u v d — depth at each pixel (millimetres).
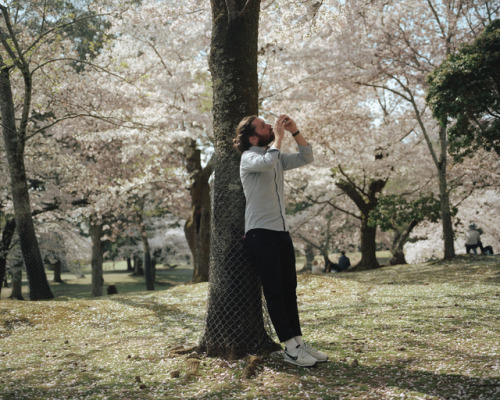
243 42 4328
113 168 19969
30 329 7336
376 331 5109
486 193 24656
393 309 6734
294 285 3822
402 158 20156
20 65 11781
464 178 20531
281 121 3635
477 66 10297
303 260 56469
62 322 7801
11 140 12047
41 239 26797
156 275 48938
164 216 33531
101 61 16109
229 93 4270
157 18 13102
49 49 14117
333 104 18578
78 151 20797
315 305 7922
